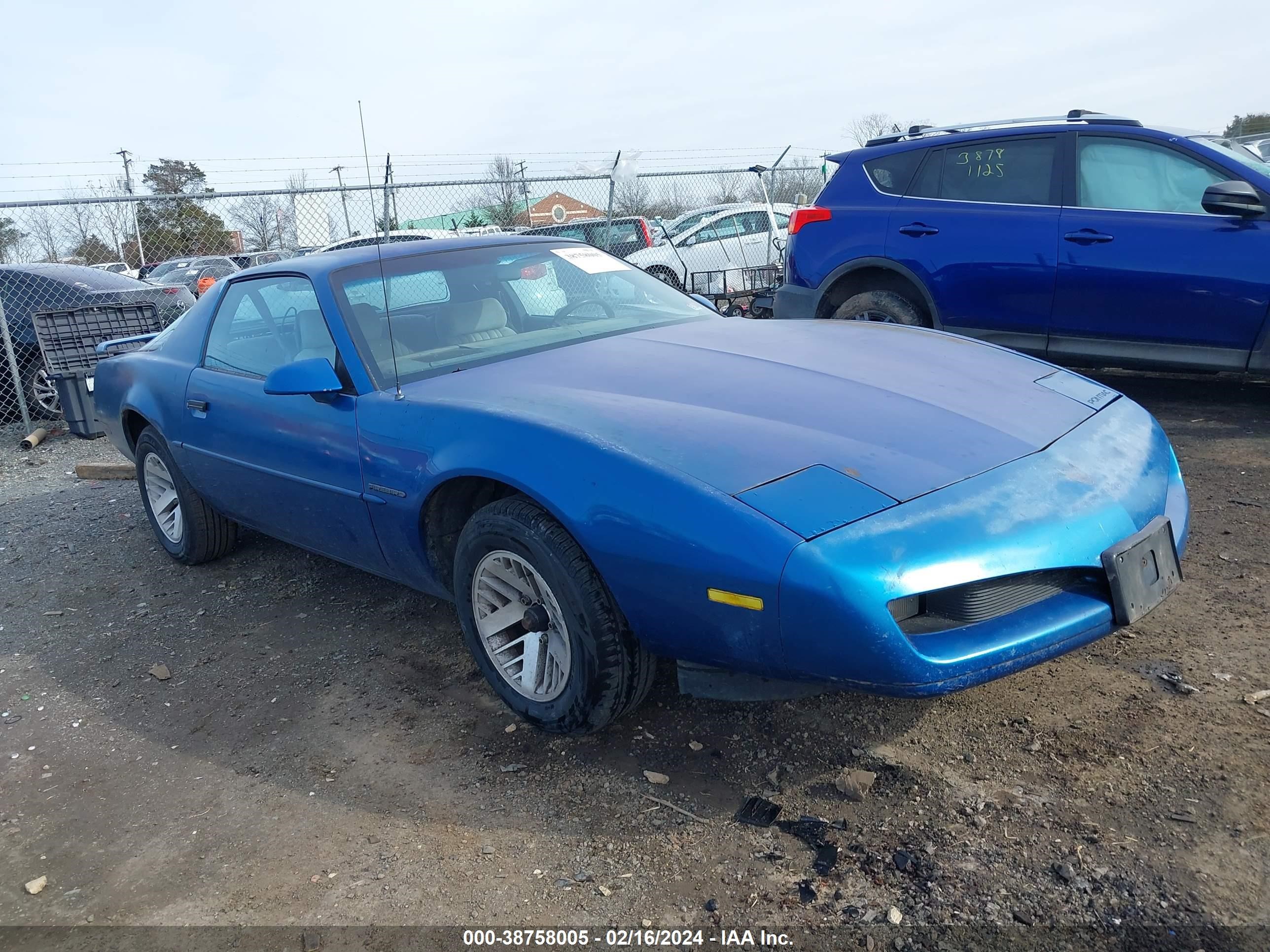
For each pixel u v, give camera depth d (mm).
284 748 2889
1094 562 2223
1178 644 2883
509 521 2547
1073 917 1864
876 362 2990
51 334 8227
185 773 2816
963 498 2191
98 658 3703
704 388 2711
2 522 5746
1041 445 2467
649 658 2512
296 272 3574
